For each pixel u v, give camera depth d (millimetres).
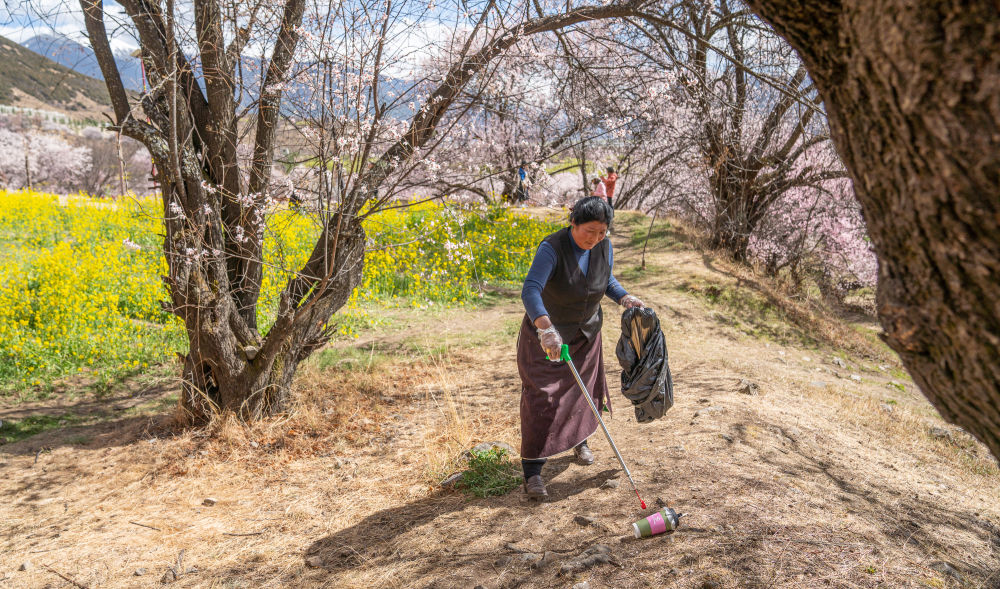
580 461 3791
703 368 6383
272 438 4715
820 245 13344
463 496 3592
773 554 2633
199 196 4430
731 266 12500
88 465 4387
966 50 837
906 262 1083
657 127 10969
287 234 10422
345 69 4277
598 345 3498
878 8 935
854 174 1146
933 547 2943
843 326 10547
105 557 3146
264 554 3127
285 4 4398
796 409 5172
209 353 4688
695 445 3932
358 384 5914
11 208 14586
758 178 12398
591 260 3207
